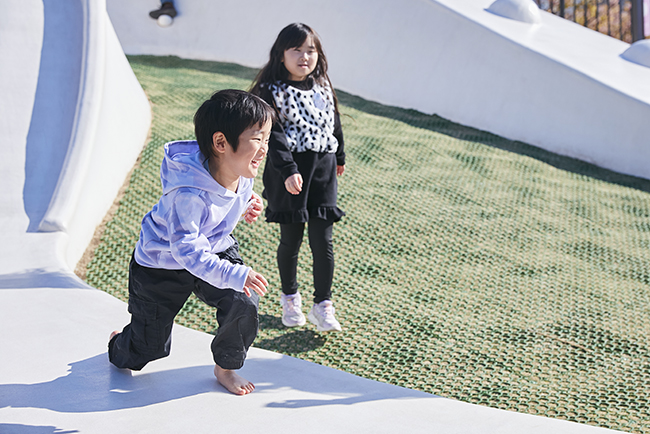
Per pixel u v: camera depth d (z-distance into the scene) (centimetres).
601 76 711
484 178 607
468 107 800
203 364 241
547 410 260
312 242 316
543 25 922
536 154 714
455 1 898
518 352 312
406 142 687
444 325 339
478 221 505
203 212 188
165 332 213
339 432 189
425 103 842
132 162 534
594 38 923
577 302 377
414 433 190
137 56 1078
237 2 1054
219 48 1074
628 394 275
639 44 834
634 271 432
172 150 198
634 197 601
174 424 193
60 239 377
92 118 469
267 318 344
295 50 299
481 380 284
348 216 488
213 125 183
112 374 229
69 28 568
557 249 465
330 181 312
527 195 576
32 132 469
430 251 445
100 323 278
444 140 716
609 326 345
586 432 195
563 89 721
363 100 893
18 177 435
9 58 522
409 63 859
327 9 952
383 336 325
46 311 290
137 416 198
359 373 288
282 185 305
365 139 680
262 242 432
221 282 185
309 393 221
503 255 448
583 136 711
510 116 764
